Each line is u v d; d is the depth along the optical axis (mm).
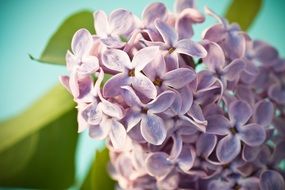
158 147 161
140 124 150
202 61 163
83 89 151
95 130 153
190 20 164
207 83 154
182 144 159
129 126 148
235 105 160
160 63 145
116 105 144
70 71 155
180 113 150
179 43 149
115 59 146
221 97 155
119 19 157
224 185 166
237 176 166
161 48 148
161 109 146
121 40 161
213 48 155
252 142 160
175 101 148
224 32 163
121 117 145
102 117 150
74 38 154
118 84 145
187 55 156
